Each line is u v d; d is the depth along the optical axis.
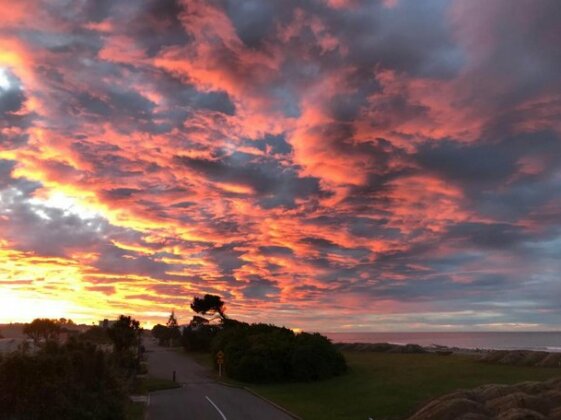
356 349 77.19
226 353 53.56
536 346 135.75
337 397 35.00
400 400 30.73
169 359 77.44
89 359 20.66
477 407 20.75
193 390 42.12
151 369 60.91
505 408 19.91
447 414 20.58
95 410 19.81
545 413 19.08
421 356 59.59
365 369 48.72
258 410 31.66
